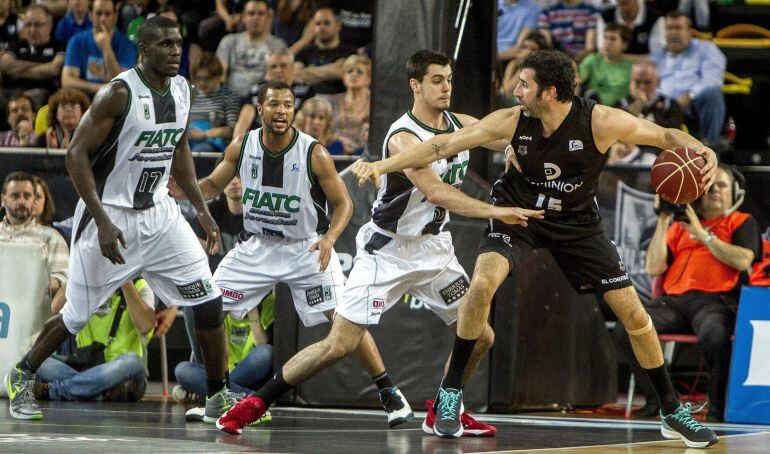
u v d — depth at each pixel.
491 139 9.54
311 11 21.78
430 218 10.93
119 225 11.00
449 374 10.20
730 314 13.90
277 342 13.71
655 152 17.98
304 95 19.78
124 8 21.67
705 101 19.86
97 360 14.54
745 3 22.84
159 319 15.12
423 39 13.43
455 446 9.38
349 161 15.91
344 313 10.66
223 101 19.78
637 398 16.88
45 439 9.17
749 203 15.72
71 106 18.39
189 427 10.86
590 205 9.73
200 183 12.17
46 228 15.04
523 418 12.81
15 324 14.57
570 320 14.62
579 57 20.70
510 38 21.88
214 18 22.09
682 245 14.51
